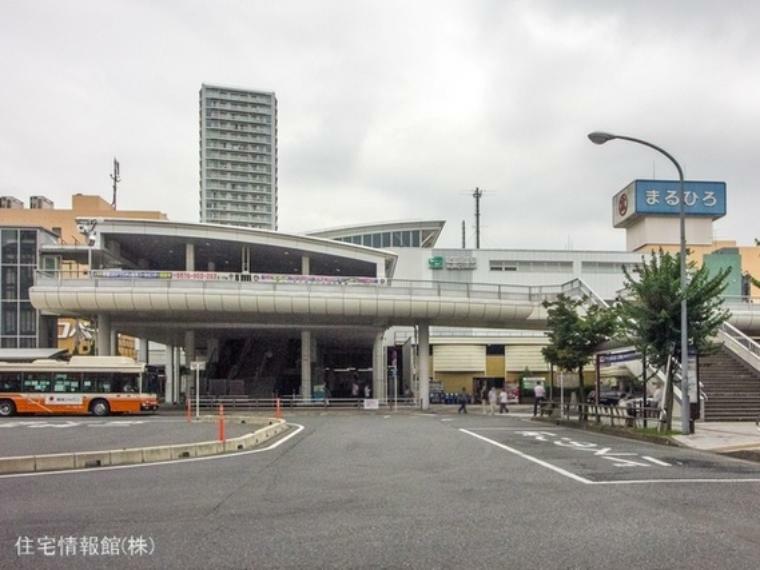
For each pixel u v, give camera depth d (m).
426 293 41.62
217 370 53.97
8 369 34.78
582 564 6.52
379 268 51.38
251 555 6.88
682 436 20.09
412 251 63.66
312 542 7.40
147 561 6.73
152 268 58.31
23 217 67.25
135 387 35.53
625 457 15.94
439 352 59.22
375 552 6.97
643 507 9.45
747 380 28.17
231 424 27.73
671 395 21.98
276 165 148.00
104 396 35.12
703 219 63.88
